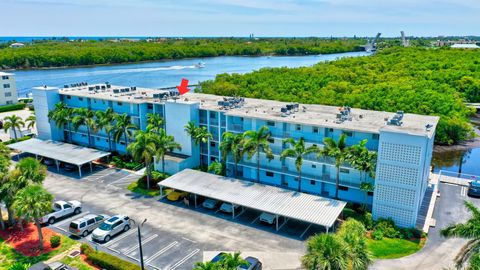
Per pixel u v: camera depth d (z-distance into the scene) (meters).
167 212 48.03
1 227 43.62
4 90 110.69
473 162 75.44
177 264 37.00
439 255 38.22
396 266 36.31
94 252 37.66
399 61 163.12
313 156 50.41
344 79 132.00
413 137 40.72
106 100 70.56
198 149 61.09
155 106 65.31
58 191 54.16
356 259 27.05
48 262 36.78
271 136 53.91
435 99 95.69
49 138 75.75
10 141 74.94
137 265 35.34
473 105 114.62
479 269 26.19
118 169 63.19
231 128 57.28
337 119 51.28
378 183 43.88
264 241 41.12
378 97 98.50
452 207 48.84
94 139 73.81
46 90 73.50
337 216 41.25
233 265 28.34
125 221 43.28
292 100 101.69
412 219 42.66
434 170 68.75
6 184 41.38
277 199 45.53
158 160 54.88
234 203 44.78
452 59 157.25
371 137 47.62
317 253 26.83
